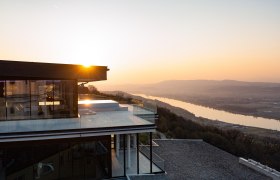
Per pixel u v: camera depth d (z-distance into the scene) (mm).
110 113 16906
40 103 13883
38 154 12320
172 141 28688
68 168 12773
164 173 13664
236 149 33594
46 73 13398
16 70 12844
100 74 14516
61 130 12203
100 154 13133
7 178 11984
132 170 13742
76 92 14547
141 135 27578
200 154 24562
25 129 12141
